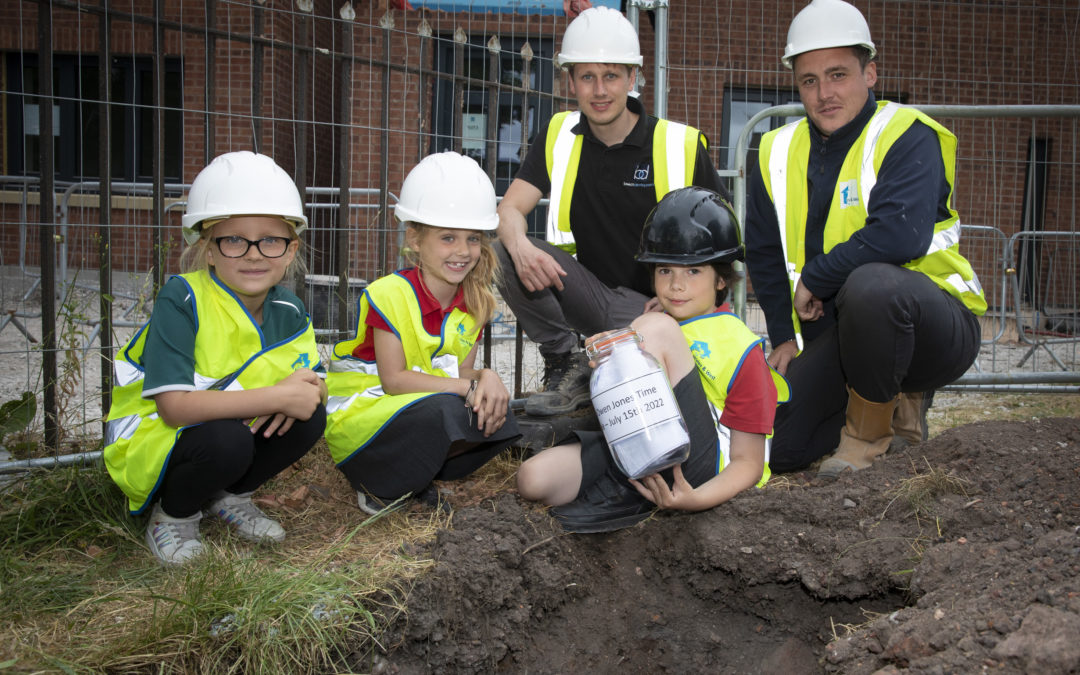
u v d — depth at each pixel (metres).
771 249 3.70
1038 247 10.06
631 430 2.56
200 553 2.57
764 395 2.84
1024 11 9.50
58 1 3.09
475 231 2.86
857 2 9.59
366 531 2.80
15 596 2.32
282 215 2.52
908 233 3.06
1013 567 2.27
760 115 4.99
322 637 2.19
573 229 3.91
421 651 2.34
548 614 2.68
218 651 2.16
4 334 6.78
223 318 2.64
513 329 7.55
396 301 2.87
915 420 3.49
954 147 3.30
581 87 3.53
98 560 2.58
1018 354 7.43
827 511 2.78
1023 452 2.96
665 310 3.01
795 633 2.64
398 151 9.02
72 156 10.20
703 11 9.03
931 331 3.08
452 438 2.78
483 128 9.41
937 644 2.04
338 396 3.00
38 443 3.44
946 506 2.74
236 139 9.11
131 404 2.65
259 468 2.76
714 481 2.79
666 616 2.72
